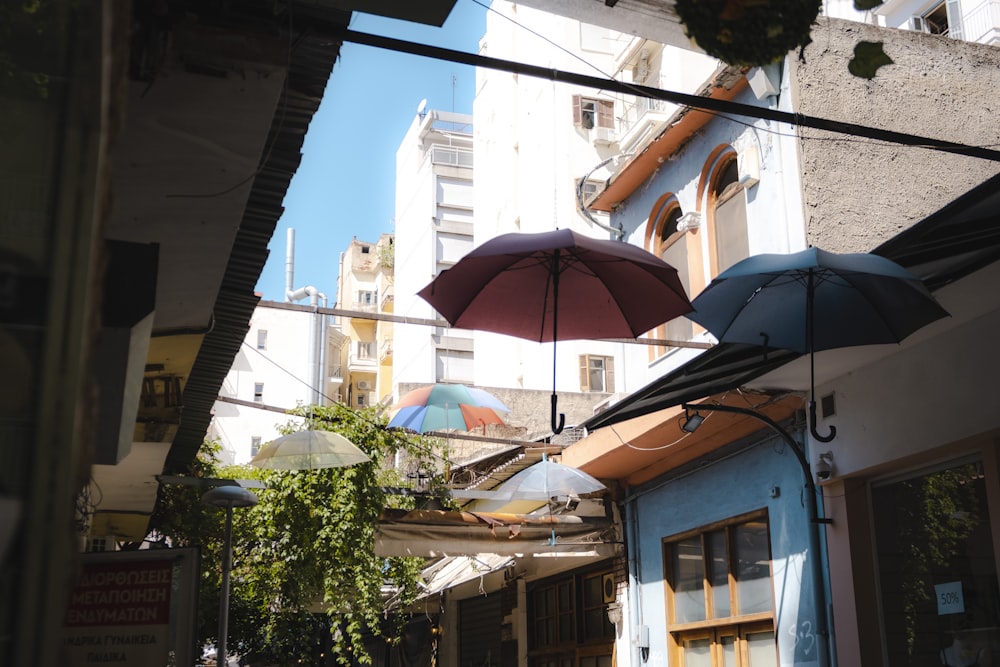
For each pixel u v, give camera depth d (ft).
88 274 4.48
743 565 35.55
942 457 26.55
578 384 92.84
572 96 106.22
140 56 11.27
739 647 35.35
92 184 4.56
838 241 33.19
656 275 17.52
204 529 38.70
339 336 207.21
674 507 40.22
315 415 39.63
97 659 17.93
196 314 19.27
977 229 18.04
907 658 27.40
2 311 4.33
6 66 4.56
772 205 34.55
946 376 25.64
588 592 47.78
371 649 76.69
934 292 22.50
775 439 33.65
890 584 28.35
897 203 34.27
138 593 18.24
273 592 41.11
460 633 63.36
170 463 35.86
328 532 38.37
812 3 8.07
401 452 49.26
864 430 28.63
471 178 160.76
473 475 51.26
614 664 44.09
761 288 21.25
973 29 74.49
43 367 4.33
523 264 17.93
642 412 29.81
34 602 4.11
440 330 152.46
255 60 11.64
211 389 26.89
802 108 34.12
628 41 95.81
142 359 14.51
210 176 13.75
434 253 155.43
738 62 8.29
